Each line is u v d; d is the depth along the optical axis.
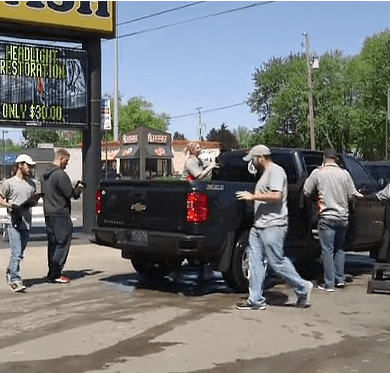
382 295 8.79
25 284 9.55
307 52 48.03
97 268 11.15
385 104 52.59
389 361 5.80
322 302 8.27
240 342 6.35
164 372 5.43
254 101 68.69
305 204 9.55
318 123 53.31
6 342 6.33
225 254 8.48
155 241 8.44
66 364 5.63
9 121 14.04
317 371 5.51
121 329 6.84
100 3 14.70
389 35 53.09
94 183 15.39
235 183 8.61
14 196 8.86
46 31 14.27
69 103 14.83
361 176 10.92
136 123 84.94
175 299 8.48
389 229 9.31
